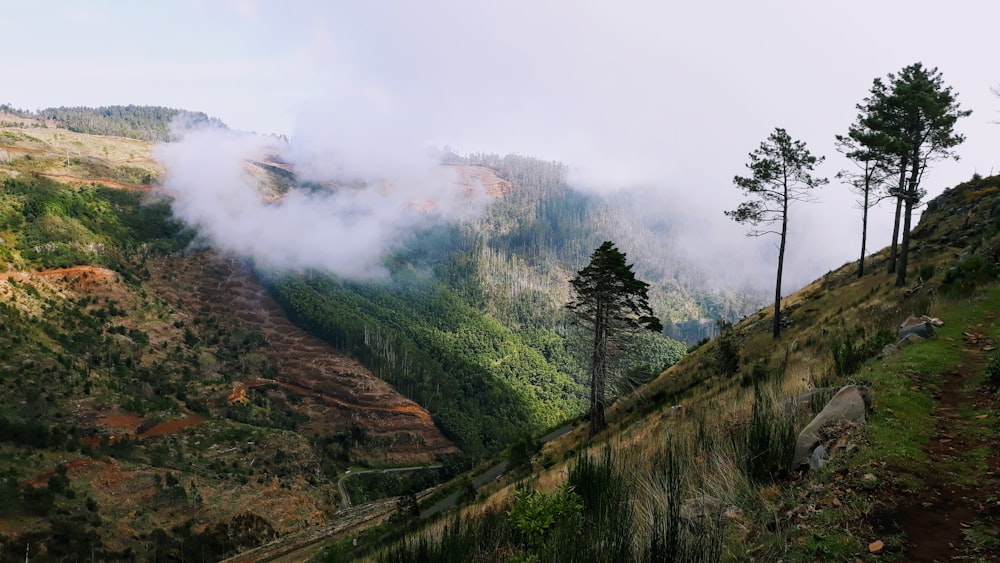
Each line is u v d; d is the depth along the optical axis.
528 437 35.56
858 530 4.02
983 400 6.61
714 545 3.93
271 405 124.12
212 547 60.31
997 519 3.90
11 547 49.94
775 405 7.08
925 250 32.62
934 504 4.24
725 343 28.11
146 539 59.00
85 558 52.84
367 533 34.41
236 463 84.81
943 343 9.67
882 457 5.05
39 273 126.62
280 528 69.19
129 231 178.88
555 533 4.53
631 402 34.66
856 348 10.45
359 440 119.06
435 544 6.23
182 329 142.12
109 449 75.88
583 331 32.34
